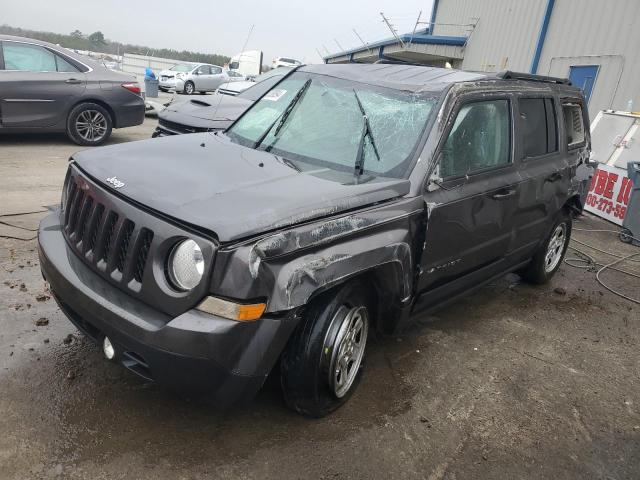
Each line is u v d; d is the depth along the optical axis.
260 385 2.59
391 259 3.03
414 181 3.29
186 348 2.38
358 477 2.69
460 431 3.15
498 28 17.19
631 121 8.78
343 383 3.11
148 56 36.25
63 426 2.77
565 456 3.05
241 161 3.30
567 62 13.33
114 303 2.59
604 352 4.35
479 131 3.85
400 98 3.71
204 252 2.40
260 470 2.64
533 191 4.44
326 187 2.96
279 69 10.10
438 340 4.19
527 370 3.92
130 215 2.64
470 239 3.77
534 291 5.47
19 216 5.55
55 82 9.30
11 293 4.00
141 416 2.90
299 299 2.53
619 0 11.85
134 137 11.41
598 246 7.31
